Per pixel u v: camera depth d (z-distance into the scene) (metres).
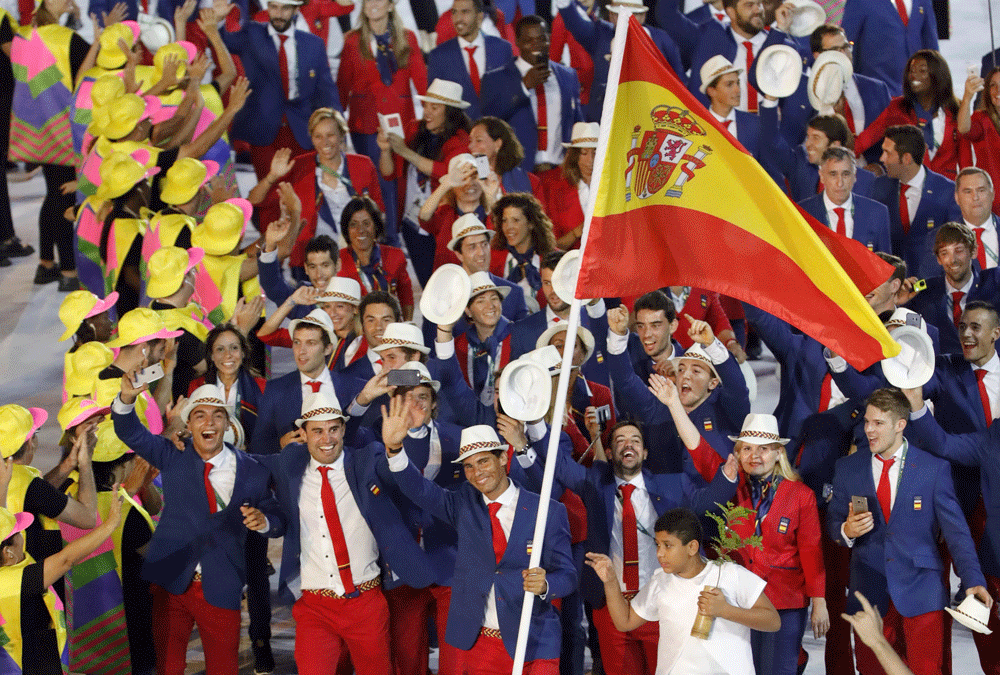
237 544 29.11
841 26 52.66
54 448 39.72
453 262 42.25
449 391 31.47
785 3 50.31
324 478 28.11
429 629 33.16
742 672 24.98
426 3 60.72
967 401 31.98
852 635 32.66
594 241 24.34
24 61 47.00
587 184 44.22
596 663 30.98
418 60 52.03
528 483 28.92
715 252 24.39
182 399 30.42
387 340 30.94
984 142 45.66
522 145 48.16
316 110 47.22
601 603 28.72
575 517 29.33
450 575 29.00
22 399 42.03
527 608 25.02
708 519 28.56
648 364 34.16
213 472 28.92
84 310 32.91
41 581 25.19
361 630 28.16
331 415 27.77
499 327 34.72
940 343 36.62
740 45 50.28
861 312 23.58
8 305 48.75
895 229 41.25
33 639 25.17
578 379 31.69
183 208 36.94
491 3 55.53
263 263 36.91
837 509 29.66
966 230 36.19
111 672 29.45
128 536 29.56
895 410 28.70
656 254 24.56
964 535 28.36
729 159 24.05
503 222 39.44
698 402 31.55
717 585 25.25
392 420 27.28
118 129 38.25
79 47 47.31
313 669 28.22
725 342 35.44
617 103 24.50
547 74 48.03
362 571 28.20
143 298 35.88
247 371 32.94
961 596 30.75
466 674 27.66
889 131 40.97
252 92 48.56
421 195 46.44
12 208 58.72
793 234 23.83
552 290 33.75
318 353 31.84
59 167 48.88
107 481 29.75
